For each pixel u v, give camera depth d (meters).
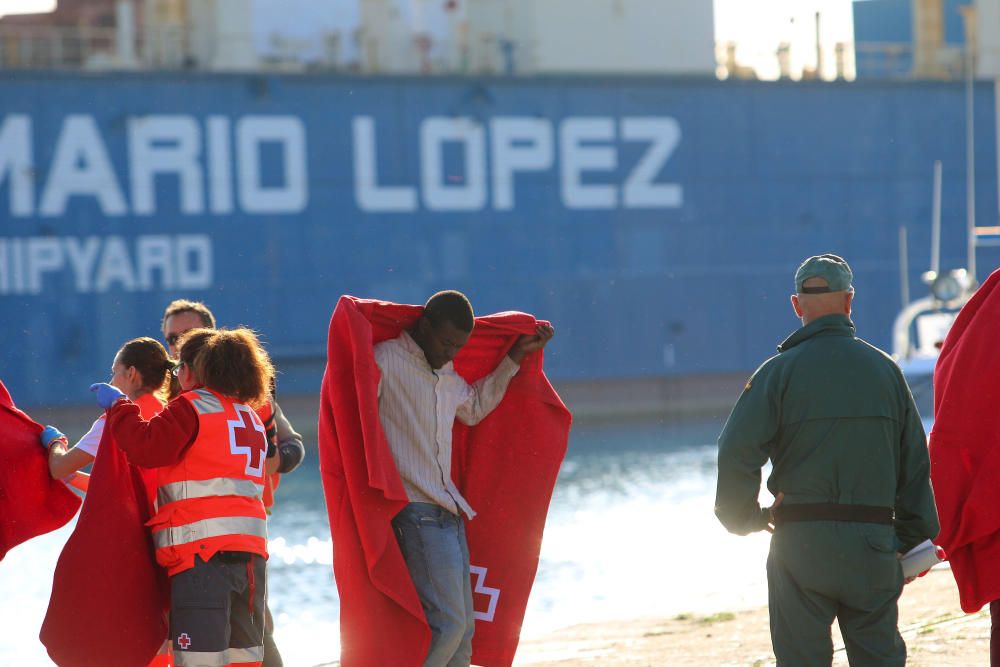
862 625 16.80
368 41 132.75
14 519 18.97
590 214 129.88
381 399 18.36
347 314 18.05
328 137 122.31
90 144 115.88
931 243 138.88
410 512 18.12
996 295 19.25
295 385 120.62
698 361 132.50
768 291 134.88
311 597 41.16
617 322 130.38
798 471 16.77
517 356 19.91
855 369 16.77
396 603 17.70
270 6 132.88
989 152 140.88
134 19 139.88
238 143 119.88
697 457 85.69
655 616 33.03
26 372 113.88
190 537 17.33
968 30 146.25
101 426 18.80
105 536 17.42
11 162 113.81
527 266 128.12
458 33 137.38
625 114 130.75
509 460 20.02
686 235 132.62
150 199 117.44
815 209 136.12
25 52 123.75
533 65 137.00
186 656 17.19
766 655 25.28
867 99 137.38
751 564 44.56
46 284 114.69
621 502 62.94
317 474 80.75
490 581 19.88
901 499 17.38
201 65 129.88
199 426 17.47
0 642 34.50
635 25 140.88
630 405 129.38
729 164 133.75
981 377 18.94
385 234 124.12
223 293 119.38
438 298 18.47
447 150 125.81
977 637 24.66
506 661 19.72
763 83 134.38
